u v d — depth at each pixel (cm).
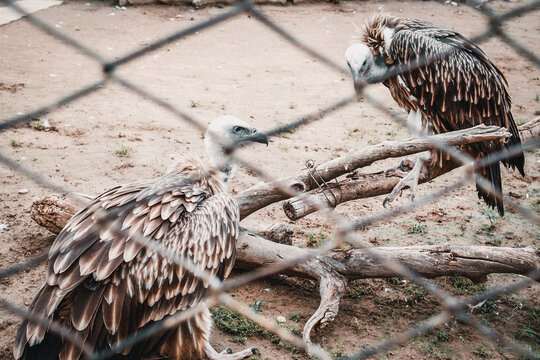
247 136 429
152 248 321
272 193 435
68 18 1270
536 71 1097
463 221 587
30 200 561
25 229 513
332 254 429
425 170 460
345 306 441
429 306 447
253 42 1219
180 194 354
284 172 662
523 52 198
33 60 1003
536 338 412
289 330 404
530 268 425
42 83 896
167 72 1007
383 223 575
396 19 501
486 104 488
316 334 405
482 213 606
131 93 892
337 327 416
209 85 957
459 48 483
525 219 598
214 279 350
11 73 930
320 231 545
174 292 329
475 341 412
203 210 352
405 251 425
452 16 1438
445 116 485
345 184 444
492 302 455
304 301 445
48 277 305
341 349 391
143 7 1396
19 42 1093
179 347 346
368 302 448
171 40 149
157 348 334
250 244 420
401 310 440
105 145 707
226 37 1240
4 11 1235
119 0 1381
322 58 169
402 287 468
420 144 413
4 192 571
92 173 630
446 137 407
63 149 685
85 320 294
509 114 509
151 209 336
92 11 1338
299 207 424
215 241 348
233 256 363
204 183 392
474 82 478
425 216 595
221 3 1438
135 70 1004
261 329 406
